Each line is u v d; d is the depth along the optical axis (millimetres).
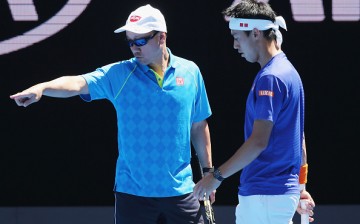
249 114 15586
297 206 16609
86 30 22328
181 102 17141
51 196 22859
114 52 22391
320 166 22844
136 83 17094
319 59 22547
